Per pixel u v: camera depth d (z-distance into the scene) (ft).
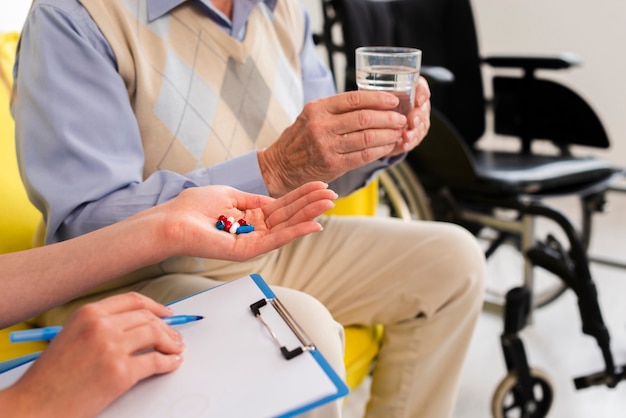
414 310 3.23
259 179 2.64
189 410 1.57
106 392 1.56
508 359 4.07
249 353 1.78
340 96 2.51
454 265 3.17
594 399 4.60
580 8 7.54
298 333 1.83
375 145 2.56
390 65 2.54
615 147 7.86
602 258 6.18
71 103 2.47
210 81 2.92
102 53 2.60
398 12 5.63
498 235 6.01
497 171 4.91
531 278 5.11
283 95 3.26
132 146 2.63
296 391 1.61
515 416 4.43
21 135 2.51
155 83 2.75
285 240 2.11
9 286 1.97
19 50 2.66
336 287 3.26
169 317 1.89
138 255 2.03
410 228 3.34
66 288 2.02
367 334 3.34
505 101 6.03
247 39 3.06
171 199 2.46
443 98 5.92
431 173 5.06
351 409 4.57
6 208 3.30
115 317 1.69
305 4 8.09
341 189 3.43
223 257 2.10
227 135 2.97
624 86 7.56
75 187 2.42
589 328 4.12
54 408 1.53
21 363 1.87
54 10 2.50
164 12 2.77
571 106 5.56
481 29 8.34
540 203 4.48
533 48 8.04
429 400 3.44
